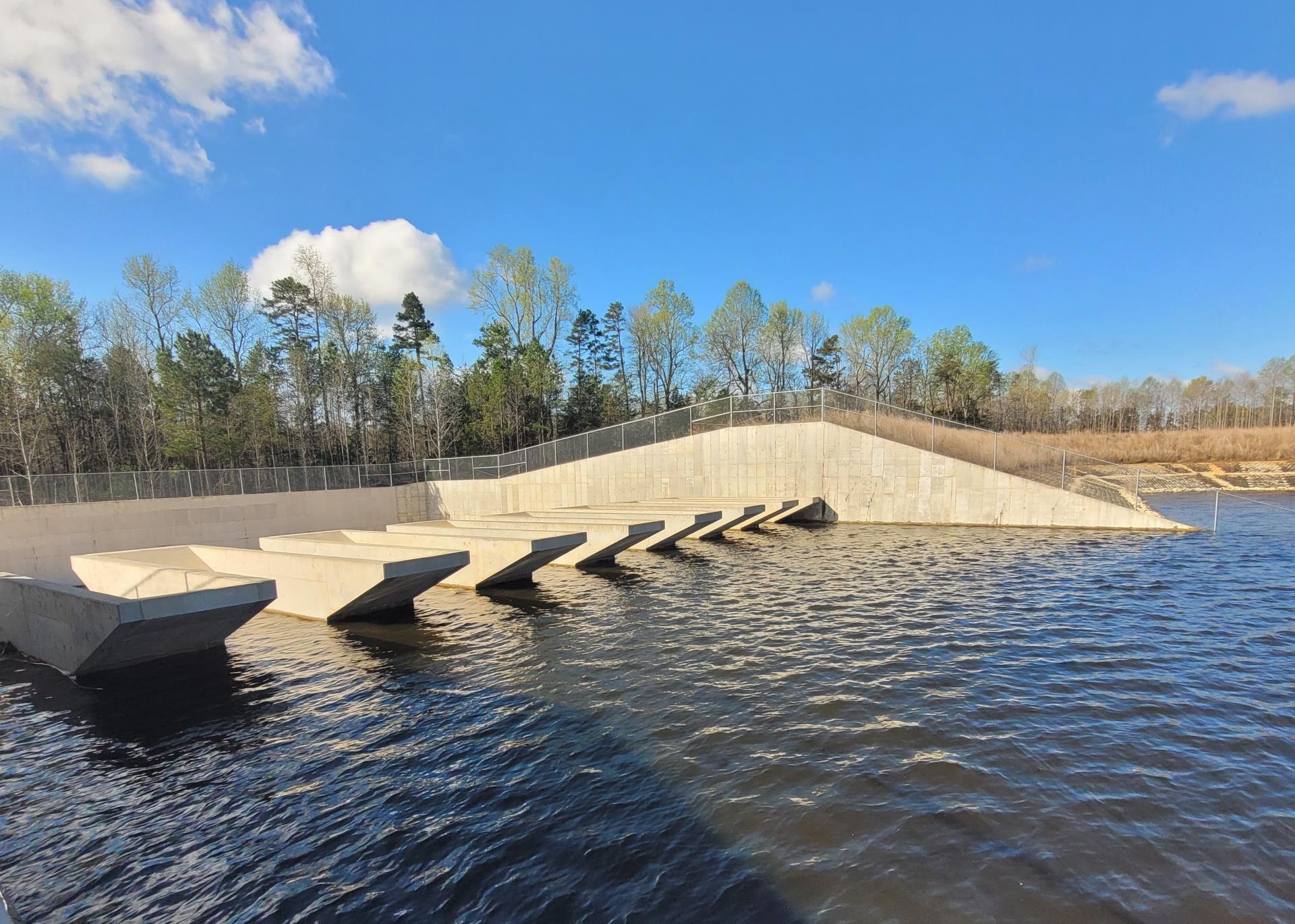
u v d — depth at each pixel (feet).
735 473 97.25
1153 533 72.69
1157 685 27.73
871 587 48.19
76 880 16.78
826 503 91.71
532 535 56.65
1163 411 257.75
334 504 108.06
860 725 23.95
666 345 194.59
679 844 16.83
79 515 73.92
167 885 16.37
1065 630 36.24
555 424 172.96
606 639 37.09
